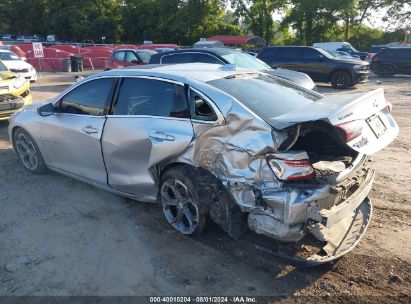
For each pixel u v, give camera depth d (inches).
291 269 134.9
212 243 149.9
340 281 128.6
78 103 186.4
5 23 2694.4
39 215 173.9
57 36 2484.0
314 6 1847.9
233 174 131.8
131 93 166.6
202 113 142.4
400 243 150.3
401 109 423.5
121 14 2263.8
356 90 600.7
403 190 200.4
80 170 191.8
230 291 124.7
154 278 130.9
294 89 170.2
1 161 245.4
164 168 155.9
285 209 120.7
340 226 148.0
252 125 129.8
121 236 155.9
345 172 130.5
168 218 158.6
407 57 795.4
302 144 146.0
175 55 426.9
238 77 162.2
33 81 697.0
